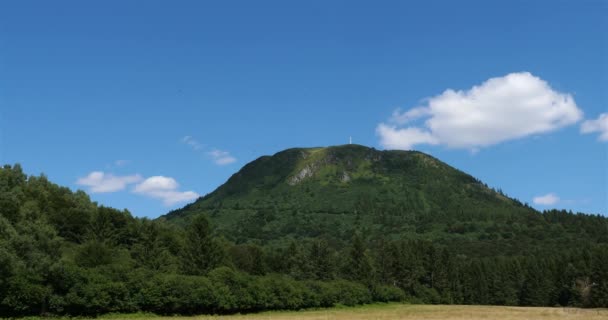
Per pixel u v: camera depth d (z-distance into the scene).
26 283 66.81
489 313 98.25
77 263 96.06
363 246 163.25
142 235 126.81
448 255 192.62
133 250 123.62
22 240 73.62
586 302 165.12
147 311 80.50
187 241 120.31
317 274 156.25
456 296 186.25
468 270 194.50
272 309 104.06
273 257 163.50
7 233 78.19
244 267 147.00
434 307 132.12
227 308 90.56
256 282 101.75
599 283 165.12
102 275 78.88
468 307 132.25
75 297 71.62
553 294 181.75
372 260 170.00
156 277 83.94
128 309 78.31
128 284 79.75
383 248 185.00
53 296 70.38
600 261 167.12
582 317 85.50
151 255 119.38
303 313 99.12
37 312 68.81
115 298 76.81
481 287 187.38
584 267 175.25
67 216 131.62
